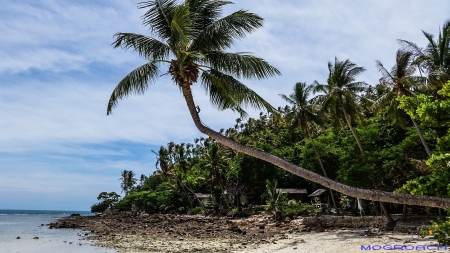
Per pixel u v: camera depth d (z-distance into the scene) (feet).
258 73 32.94
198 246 86.69
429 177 27.71
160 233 124.88
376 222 101.09
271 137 234.38
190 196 228.63
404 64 88.17
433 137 91.76
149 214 234.79
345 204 152.66
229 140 29.43
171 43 32.30
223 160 193.36
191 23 31.89
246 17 31.86
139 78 34.86
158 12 33.01
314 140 147.13
